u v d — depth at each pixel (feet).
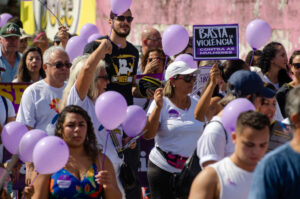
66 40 56.13
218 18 70.64
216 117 29.19
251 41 43.73
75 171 28.89
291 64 47.11
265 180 19.92
